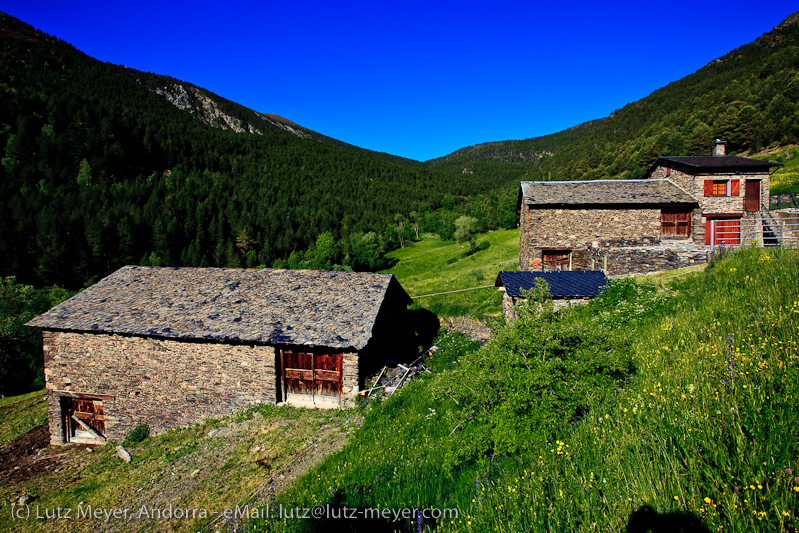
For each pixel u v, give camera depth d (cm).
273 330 1516
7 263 7581
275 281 1872
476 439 677
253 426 1407
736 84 10006
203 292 1802
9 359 2978
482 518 470
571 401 671
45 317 1667
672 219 2647
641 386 673
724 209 2538
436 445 810
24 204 9156
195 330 1534
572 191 2820
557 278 1881
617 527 375
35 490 1273
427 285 3538
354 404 1460
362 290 1767
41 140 12144
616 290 1636
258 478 1084
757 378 516
